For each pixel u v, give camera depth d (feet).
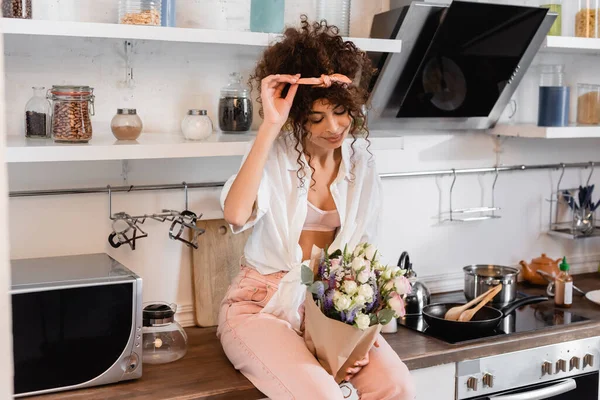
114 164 7.34
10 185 6.89
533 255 10.20
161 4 6.73
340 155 6.93
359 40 7.36
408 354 6.83
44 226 7.09
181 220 7.47
